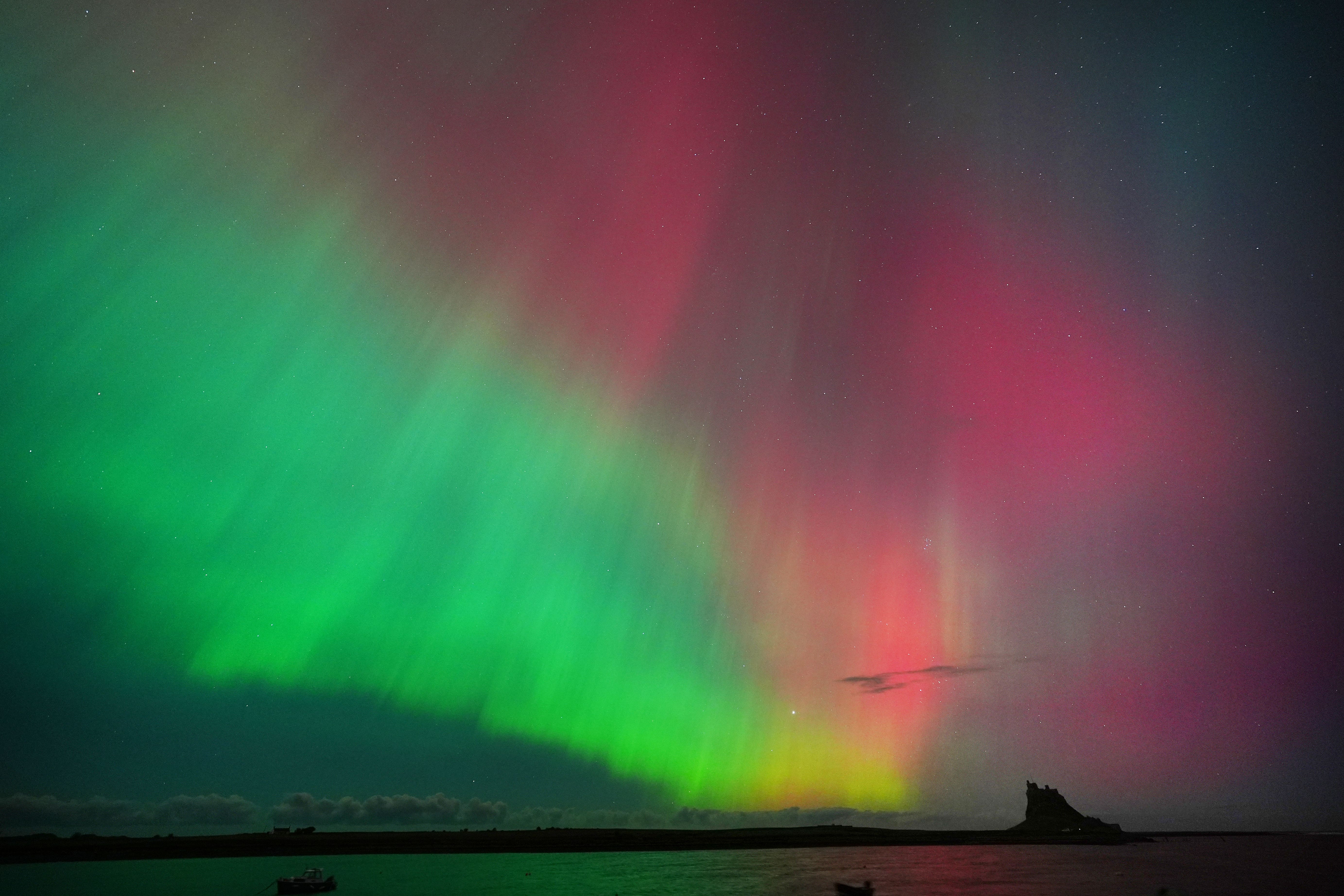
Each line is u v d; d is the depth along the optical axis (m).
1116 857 116.62
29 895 61.75
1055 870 88.44
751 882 71.75
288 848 111.88
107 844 102.50
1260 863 104.94
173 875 80.06
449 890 64.12
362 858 108.56
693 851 127.12
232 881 73.12
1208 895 64.94
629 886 68.44
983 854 122.69
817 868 88.75
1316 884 74.06
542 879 74.38
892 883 72.00
